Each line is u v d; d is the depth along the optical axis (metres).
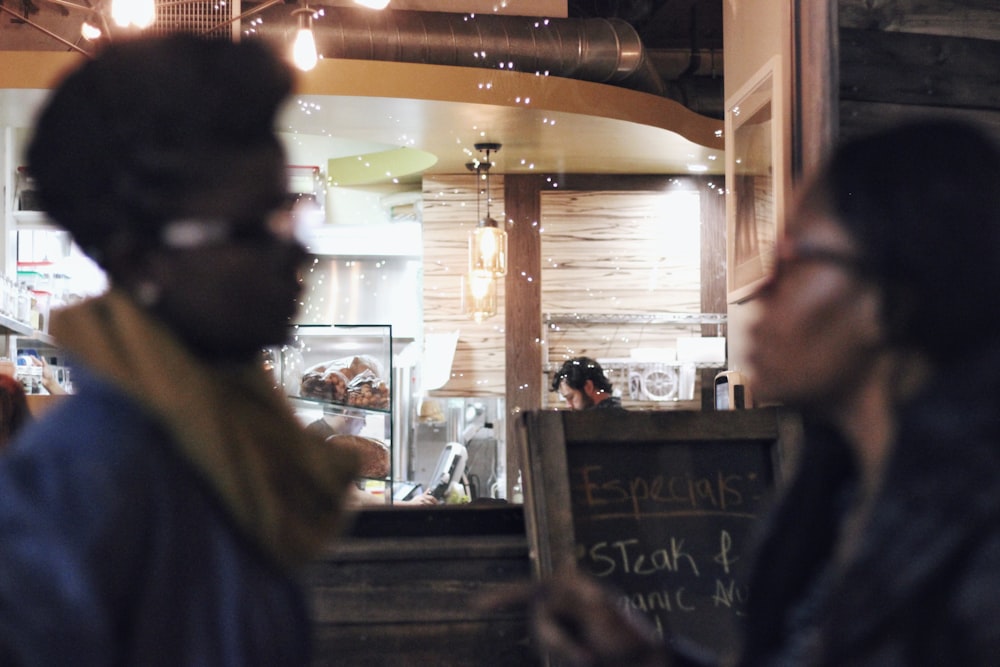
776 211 2.72
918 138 0.72
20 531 0.72
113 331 0.83
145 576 0.77
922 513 0.67
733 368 3.13
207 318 0.84
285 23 4.70
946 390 0.69
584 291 6.48
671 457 1.81
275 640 0.85
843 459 0.86
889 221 0.70
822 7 2.55
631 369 6.29
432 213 6.52
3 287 4.27
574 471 1.76
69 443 0.76
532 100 5.05
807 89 2.60
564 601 0.88
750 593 0.89
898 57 2.60
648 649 0.88
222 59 0.84
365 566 1.79
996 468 0.65
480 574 1.81
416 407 6.54
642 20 6.11
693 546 1.77
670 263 6.50
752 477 1.84
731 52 3.27
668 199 6.53
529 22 5.04
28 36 4.88
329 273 6.91
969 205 0.69
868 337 0.72
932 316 0.69
